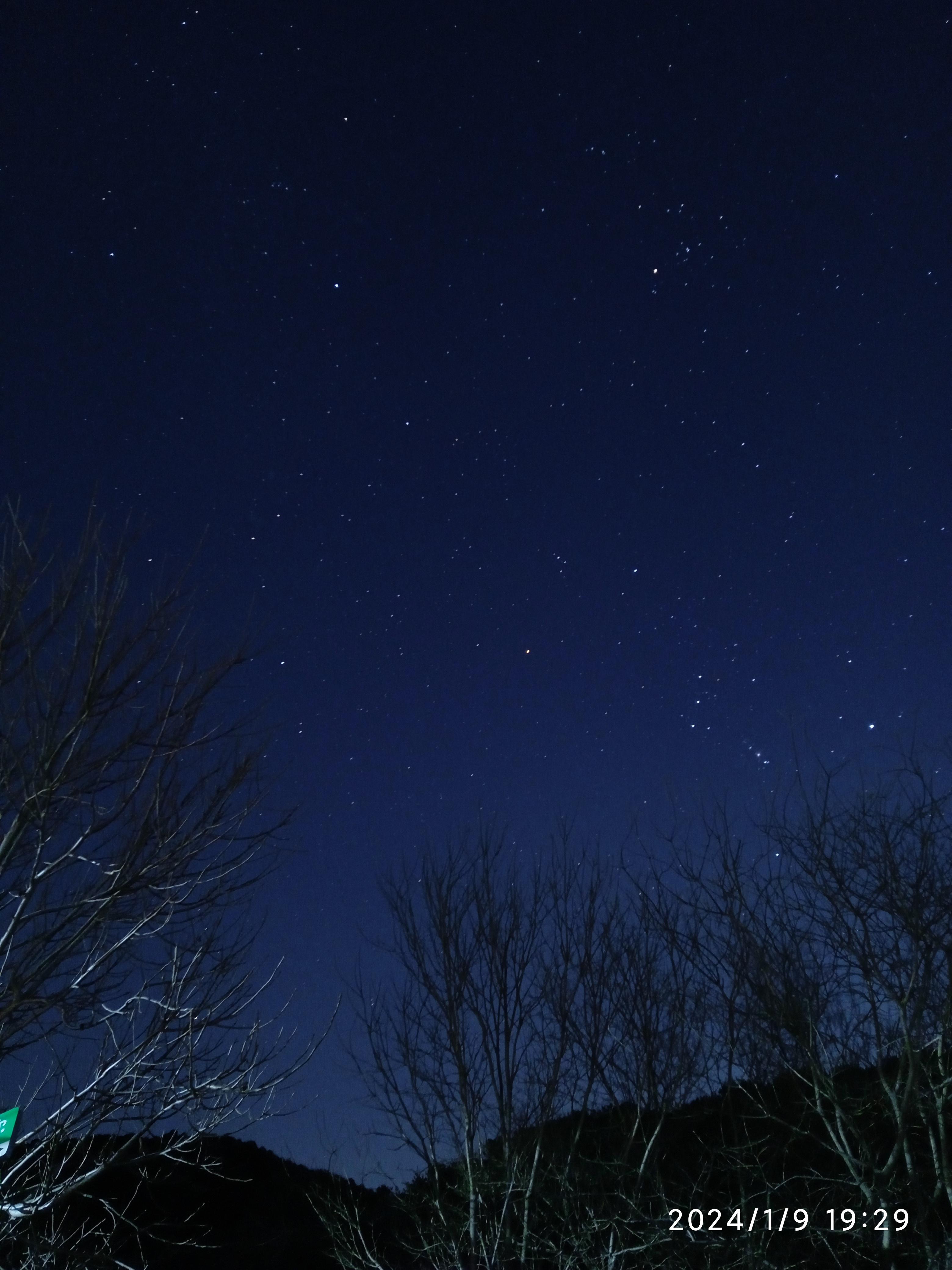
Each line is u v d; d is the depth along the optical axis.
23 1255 6.46
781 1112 9.84
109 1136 7.45
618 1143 9.89
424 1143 9.57
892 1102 8.03
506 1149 9.30
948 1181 7.64
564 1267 8.95
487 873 10.39
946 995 8.07
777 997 8.60
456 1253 8.98
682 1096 9.34
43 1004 5.73
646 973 9.75
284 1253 12.73
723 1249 9.02
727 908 9.20
